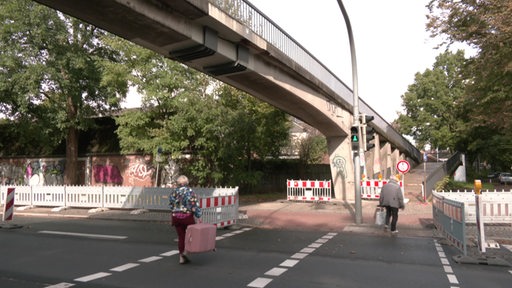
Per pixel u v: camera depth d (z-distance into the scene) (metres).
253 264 7.58
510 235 11.19
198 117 18.73
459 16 15.09
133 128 20.16
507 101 16.98
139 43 12.12
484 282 6.43
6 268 7.33
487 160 46.38
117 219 15.01
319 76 19.77
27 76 20.98
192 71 19.42
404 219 14.05
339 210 17.12
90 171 28.53
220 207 12.18
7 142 33.28
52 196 18.34
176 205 7.70
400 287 6.10
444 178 27.33
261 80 15.62
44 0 9.06
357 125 13.39
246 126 20.47
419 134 46.72
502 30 12.73
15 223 13.86
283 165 29.38
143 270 7.13
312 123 22.09
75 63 22.25
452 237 9.06
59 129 25.14
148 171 26.02
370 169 27.55
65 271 7.09
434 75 44.91
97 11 9.72
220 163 21.61
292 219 14.41
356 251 8.91
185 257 7.61
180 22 11.25
